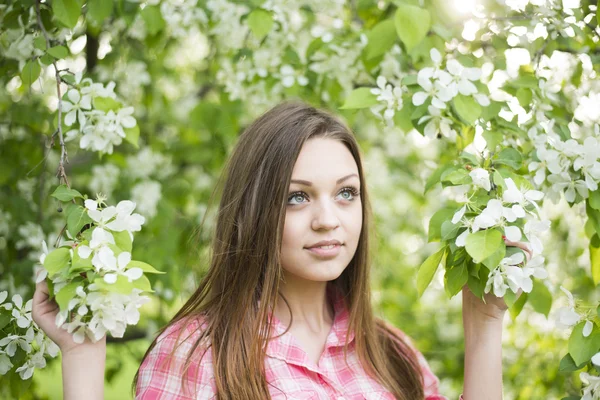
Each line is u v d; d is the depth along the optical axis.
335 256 1.70
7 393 2.05
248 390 1.67
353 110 2.57
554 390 2.83
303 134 1.72
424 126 1.91
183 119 3.56
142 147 3.36
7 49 2.10
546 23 2.06
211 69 3.29
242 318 1.74
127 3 2.28
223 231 1.83
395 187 4.06
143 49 3.02
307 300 1.86
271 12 2.37
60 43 2.06
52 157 2.96
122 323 1.39
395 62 2.41
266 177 1.73
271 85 2.70
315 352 1.85
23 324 1.65
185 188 3.36
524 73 2.19
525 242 1.49
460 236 1.46
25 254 2.86
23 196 2.86
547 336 3.00
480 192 1.59
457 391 3.66
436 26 2.11
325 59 2.59
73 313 1.46
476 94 1.83
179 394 1.68
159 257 2.94
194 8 2.51
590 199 1.75
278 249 1.71
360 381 1.86
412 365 2.14
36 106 2.76
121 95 3.00
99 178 3.12
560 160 1.75
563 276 2.85
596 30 2.07
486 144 1.89
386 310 4.16
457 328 4.13
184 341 1.72
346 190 1.74
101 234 1.41
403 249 4.22
